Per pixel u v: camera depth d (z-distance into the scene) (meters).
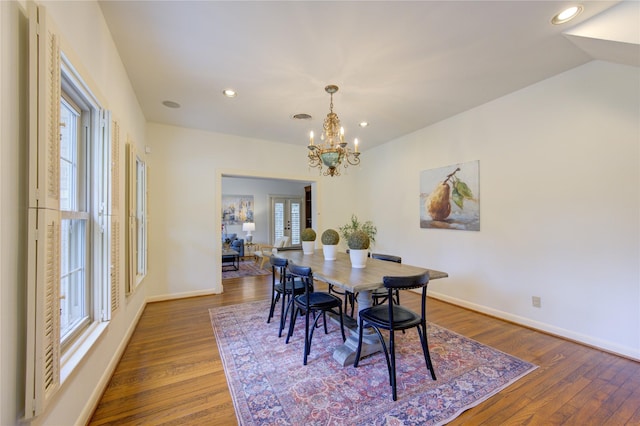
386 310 2.20
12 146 0.97
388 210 4.96
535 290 2.92
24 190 1.04
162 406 1.75
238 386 1.95
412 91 3.02
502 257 3.22
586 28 1.95
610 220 2.41
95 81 1.71
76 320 1.74
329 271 2.35
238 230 8.81
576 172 2.62
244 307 3.70
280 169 5.04
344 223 5.79
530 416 1.66
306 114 3.66
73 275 1.73
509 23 1.96
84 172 1.84
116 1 1.73
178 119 3.86
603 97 2.44
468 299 3.60
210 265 4.37
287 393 1.88
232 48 2.24
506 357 2.34
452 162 3.79
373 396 1.84
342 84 2.84
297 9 1.81
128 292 2.57
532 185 2.94
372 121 3.95
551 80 2.77
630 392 1.88
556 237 2.76
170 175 4.12
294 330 2.96
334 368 2.19
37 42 1.04
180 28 2.00
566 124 2.67
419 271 2.35
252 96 3.11
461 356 2.36
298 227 9.66
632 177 2.30
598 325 2.49
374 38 2.12
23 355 1.02
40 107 1.05
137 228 3.42
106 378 1.92
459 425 1.59
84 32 1.55
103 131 1.89
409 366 2.21
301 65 2.48
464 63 2.48
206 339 2.71
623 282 2.35
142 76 2.66
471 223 3.55
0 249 0.92
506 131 3.16
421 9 1.81
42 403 1.03
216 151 4.46
